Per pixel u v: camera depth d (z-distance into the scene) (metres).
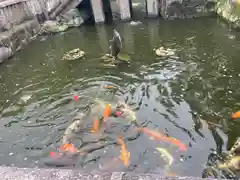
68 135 5.94
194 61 8.98
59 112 6.90
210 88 7.24
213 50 9.72
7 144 5.91
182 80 7.80
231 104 6.45
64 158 5.30
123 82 8.08
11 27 12.08
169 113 6.36
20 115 7.00
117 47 9.60
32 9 13.92
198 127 5.79
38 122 6.60
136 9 16.91
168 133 5.70
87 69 9.30
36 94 8.02
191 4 13.87
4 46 11.04
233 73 7.94
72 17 15.28
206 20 13.28
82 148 5.51
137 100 7.03
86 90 7.86
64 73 9.23
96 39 12.69
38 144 5.81
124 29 13.72
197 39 10.98
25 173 2.88
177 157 5.04
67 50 11.54
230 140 5.34
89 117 6.48
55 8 15.05
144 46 10.90
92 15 16.31
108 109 6.66
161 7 14.60
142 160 5.04
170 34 12.02
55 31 14.29
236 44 10.01
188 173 4.66
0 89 8.62
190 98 6.88
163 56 9.62
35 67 10.09
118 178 2.71
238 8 11.84
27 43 12.83
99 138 5.74
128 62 9.48
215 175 4.55
